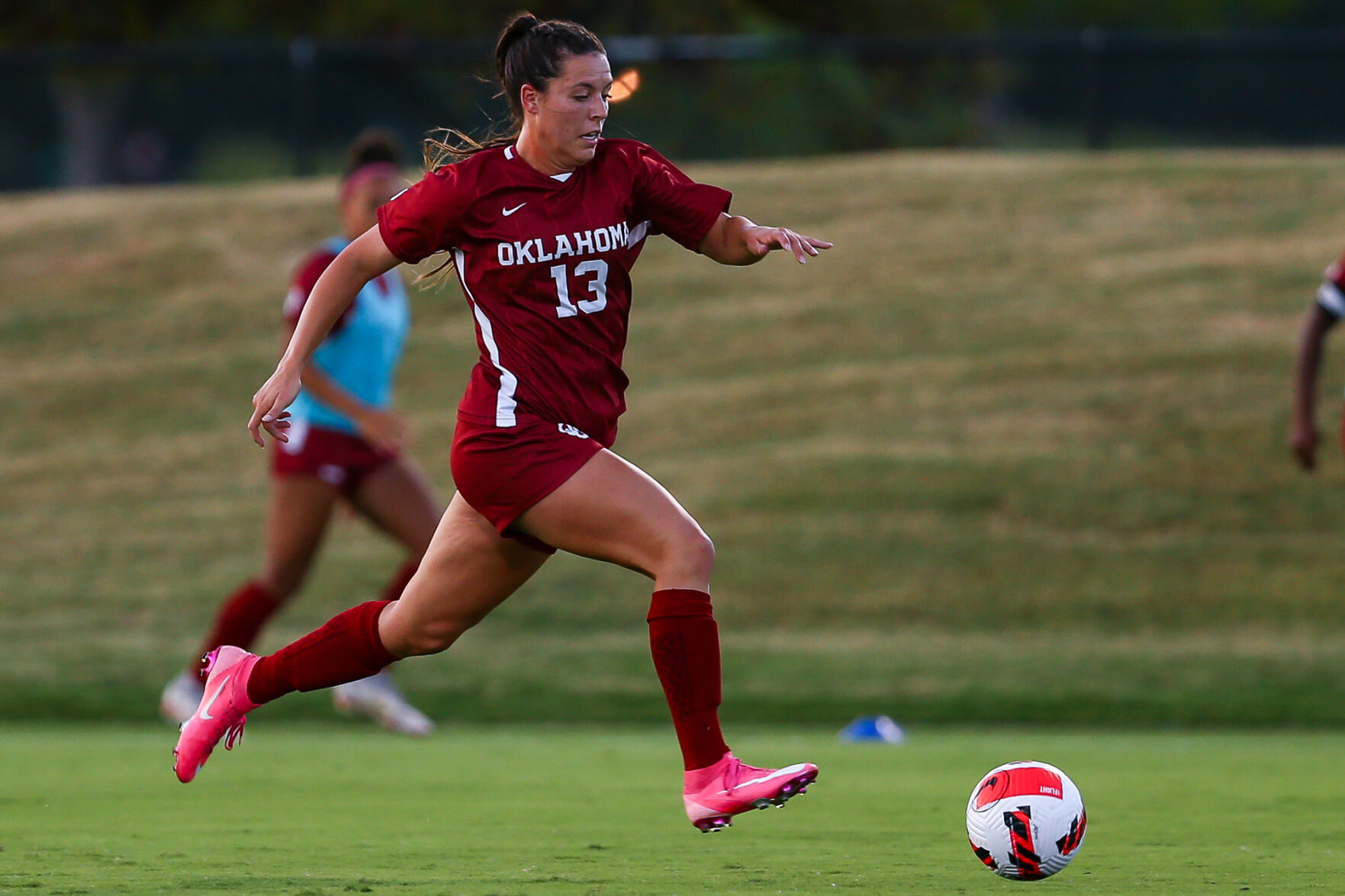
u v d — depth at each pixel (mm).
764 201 74125
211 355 67562
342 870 14750
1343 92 75375
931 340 63094
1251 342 59688
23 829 18172
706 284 69562
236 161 87000
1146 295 64125
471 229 14094
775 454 56094
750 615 46000
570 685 39719
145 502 56812
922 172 76625
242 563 51750
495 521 14289
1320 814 19484
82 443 61531
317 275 30266
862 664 41094
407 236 14094
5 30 102375
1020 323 63312
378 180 30031
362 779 24344
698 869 14875
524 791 22594
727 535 50906
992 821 13703
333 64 72938
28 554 52719
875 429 57094
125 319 70438
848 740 31547
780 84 78750
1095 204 71938
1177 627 44250
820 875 14383
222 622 30875
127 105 83812
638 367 63750
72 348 68562
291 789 22844
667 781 24094
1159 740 31734
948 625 45000
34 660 42625
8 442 61844
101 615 47438
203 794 22172
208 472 59125
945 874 14555
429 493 31672
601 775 25016
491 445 14133
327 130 74750
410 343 66312
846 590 47156
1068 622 44844
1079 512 50781
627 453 57406
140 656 43000
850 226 72188
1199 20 147625
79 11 102562
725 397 60750
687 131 77875
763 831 18016
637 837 17562
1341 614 44531
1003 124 95812
